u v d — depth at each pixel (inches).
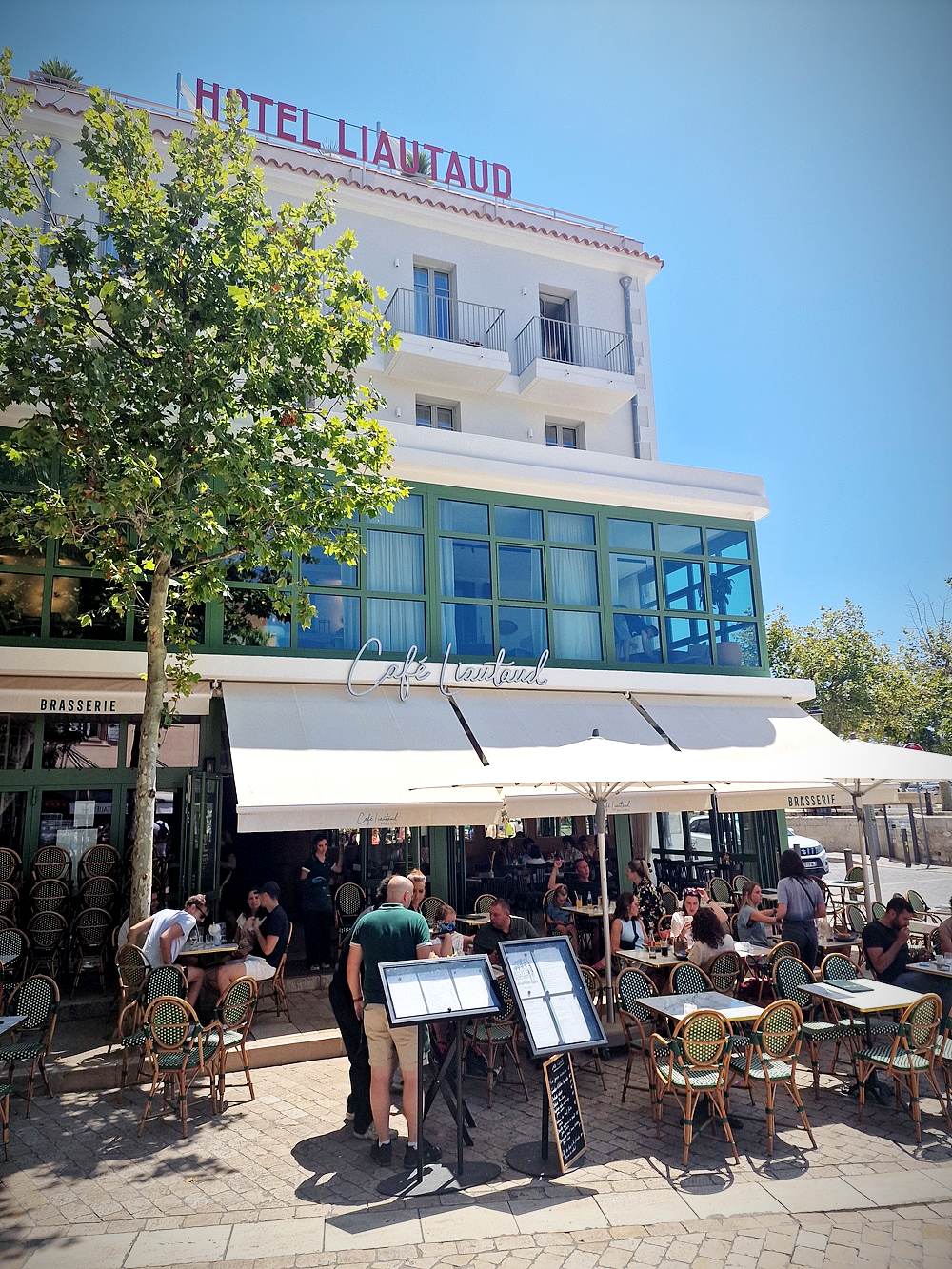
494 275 810.8
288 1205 230.2
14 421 481.7
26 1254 204.4
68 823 481.4
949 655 1344.7
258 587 538.0
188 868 473.4
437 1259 200.7
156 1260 200.7
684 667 668.7
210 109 778.2
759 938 436.8
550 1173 247.8
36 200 399.2
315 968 501.0
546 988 261.1
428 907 483.2
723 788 463.8
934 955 398.6
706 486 707.4
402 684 547.5
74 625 491.8
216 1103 304.0
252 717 484.7
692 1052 261.1
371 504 423.2
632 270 874.1
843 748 448.1
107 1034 382.3
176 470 389.7
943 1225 212.8
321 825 412.5
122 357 391.9
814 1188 235.1
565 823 713.0
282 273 416.5
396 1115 302.8
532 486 631.8
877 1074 334.6
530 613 622.2
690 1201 228.1
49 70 652.7
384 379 749.9
